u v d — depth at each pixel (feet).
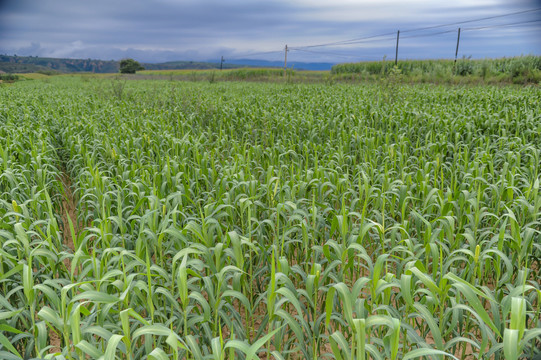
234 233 10.00
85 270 10.27
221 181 16.11
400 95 50.03
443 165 23.16
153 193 15.14
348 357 7.34
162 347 11.32
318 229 14.17
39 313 7.52
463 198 14.49
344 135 28.86
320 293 13.26
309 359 8.93
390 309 9.37
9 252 12.43
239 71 180.55
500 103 44.09
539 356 9.22
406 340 10.72
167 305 12.36
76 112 43.70
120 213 11.43
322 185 16.57
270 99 57.00
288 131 34.58
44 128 33.58
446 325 11.39
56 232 11.85
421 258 13.92
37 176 19.39
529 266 13.76
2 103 51.03
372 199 18.11
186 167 21.38
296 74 168.35
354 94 61.31
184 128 39.75
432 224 13.92
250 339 12.67
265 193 16.53
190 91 63.57
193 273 9.59
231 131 34.91
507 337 5.92
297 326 7.89
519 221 14.37
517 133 30.66
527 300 10.27
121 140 27.71
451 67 122.52
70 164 25.79
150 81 138.92
